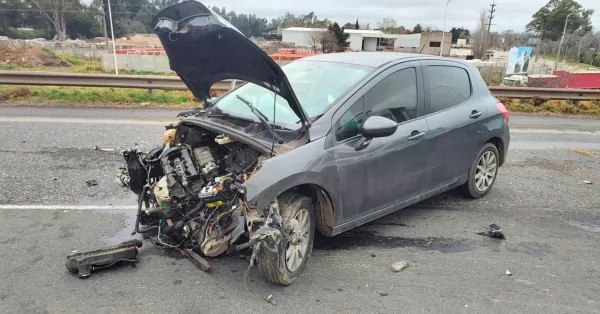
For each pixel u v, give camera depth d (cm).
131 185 397
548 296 353
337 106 388
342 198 384
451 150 491
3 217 450
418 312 325
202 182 358
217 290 343
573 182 649
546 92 1455
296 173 340
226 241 337
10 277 348
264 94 436
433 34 6581
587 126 1157
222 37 318
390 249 422
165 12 333
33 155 658
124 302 323
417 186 461
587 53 7094
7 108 1051
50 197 505
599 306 342
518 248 434
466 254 418
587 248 440
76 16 8094
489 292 355
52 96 1216
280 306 325
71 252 390
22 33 7825
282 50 5253
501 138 566
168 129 430
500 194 586
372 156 401
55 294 329
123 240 415
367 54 489
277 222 325
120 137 789
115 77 1278
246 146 385
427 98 467
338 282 360
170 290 340
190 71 402
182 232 370
